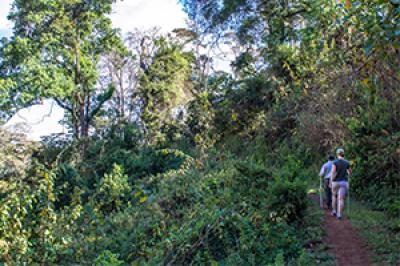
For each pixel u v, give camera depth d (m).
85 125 37.00
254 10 34.44
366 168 14.09
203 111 32.50
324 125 17.69
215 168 18.72
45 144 31.05
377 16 5.80
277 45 25.17
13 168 23.30
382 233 9.36
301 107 21.45
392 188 12.85
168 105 37.84
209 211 9.95
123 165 25.44
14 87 29.67
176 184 16.34
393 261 7.69
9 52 30.36
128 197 17.86
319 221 10.41
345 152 15.41
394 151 13.11
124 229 12.51
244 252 8.60
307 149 19.39
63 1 33.41
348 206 11.98
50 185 10.23
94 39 36.91
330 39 11.80
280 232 9.45
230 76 37.06
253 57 35.25
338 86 14.65
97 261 8.22
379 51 6.04
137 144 31.33
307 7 15.48
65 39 34.28
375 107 13.30
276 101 25.48
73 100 35.50
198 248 8.78
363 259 8.09
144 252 10.04
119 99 42.72
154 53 40.41
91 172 25.66
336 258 8.27
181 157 25.50
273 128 23.61
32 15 31.59
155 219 12.18
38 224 9.63
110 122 33.38
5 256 8.30
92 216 12.80
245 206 10.12
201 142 28.09
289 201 10.27
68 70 34.88
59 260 9.66
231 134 29.05
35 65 30.56
